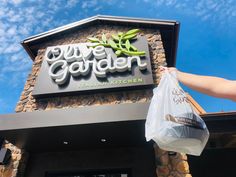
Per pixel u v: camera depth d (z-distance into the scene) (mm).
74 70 6293
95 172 5371
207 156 5582
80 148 5492
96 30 7816
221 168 5387
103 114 4355
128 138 4969
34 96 6008
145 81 5742
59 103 5867
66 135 4789
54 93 5891
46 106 5859
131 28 7652
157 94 2014
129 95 5719
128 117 4234
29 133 4656
